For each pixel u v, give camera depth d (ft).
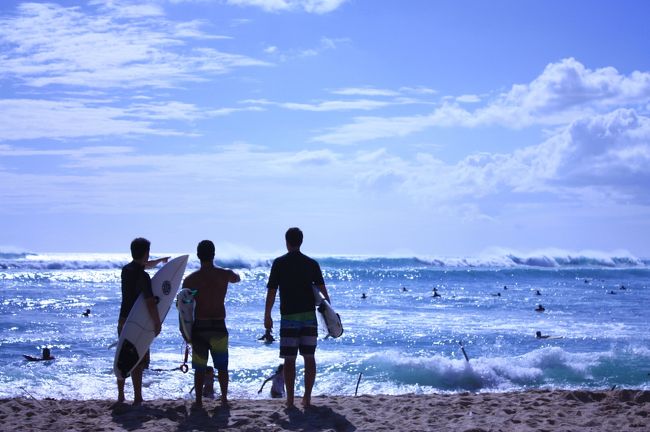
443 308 127.44
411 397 31.68
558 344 78.79
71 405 29.14
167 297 27.09
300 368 58.54
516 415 26.66
